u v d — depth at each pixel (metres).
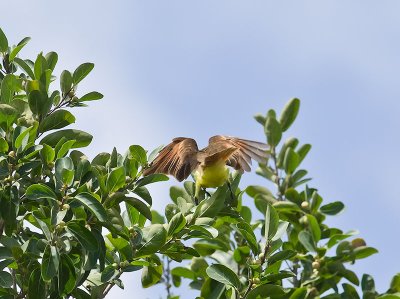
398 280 15.02
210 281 12.74
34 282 10.55
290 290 13.16
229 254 14.87
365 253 15.14
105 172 11.38
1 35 12.95
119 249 11.19
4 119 11.13
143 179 11.21
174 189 13.41
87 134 11.76
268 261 11.76
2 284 10.85
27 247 10.79
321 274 14.83
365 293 14.80
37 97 11.59
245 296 11.67
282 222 11.99
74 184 10.91
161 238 11.27
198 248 15.00
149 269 12.73
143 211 11.08
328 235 15.68
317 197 16.06
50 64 12.77
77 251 10.94
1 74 12.81
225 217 13.08
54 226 10.18
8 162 10.71
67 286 10.28
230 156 12.30
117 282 11.13
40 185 10.23
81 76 12.30
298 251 15.60
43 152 10.83
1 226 10.95
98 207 10.10
